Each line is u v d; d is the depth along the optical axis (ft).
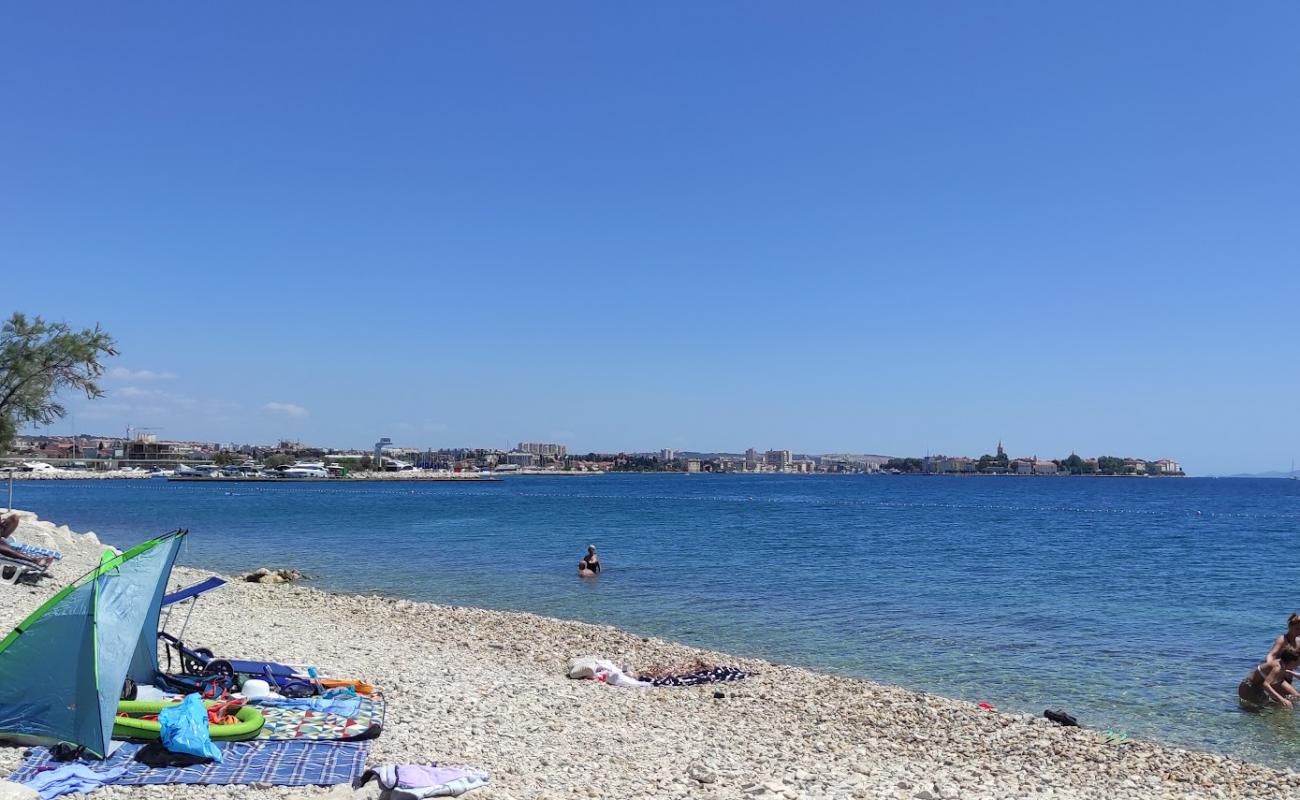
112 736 30.91
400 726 36.45
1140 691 57.77
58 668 30.60
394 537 179.93
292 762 29.86
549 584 108.68
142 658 36.73
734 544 165.37
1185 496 511.40
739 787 32.83
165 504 323.37
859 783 35.04
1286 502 420.77
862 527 218.38
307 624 71.10
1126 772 40.42
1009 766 40.63
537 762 33.60
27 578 73.15
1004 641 73.72
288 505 325.42
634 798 30.45
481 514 271.90
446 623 76.28
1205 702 55.31
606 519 248.32
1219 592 103.86
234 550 152.56
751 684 55.57
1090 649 70.54
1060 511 314.35
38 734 30.25
